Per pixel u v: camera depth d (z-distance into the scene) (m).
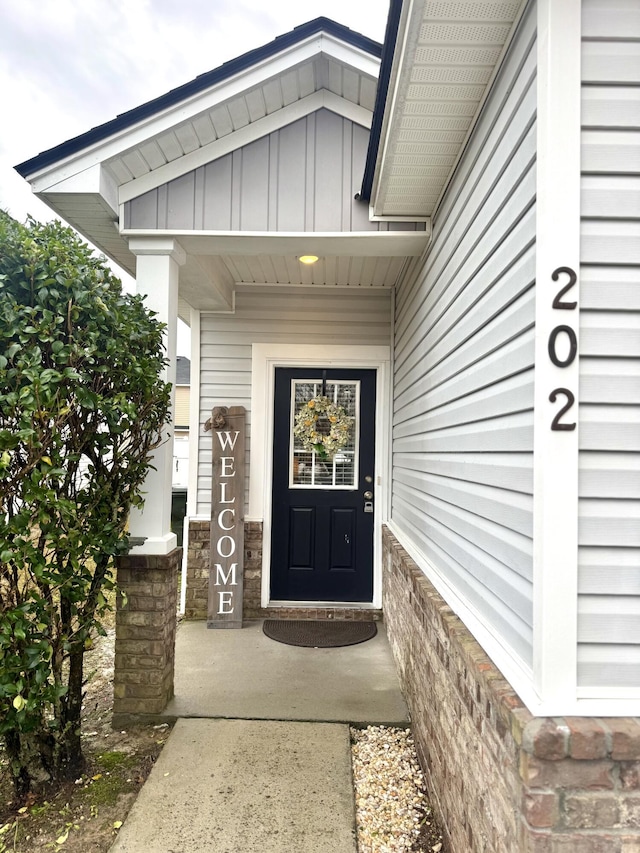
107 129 2.58
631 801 1.13
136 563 2.64
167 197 2.80
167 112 2.60
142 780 2.22
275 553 4.35
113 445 2.36
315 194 2.80
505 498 1.50
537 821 1.13
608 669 1.20
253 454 4.27
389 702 2.84
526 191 1.38
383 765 2.38
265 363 4.29
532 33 1.37
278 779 2.17
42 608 1.99
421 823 2.03
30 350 1.94
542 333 1.23
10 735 2.07
